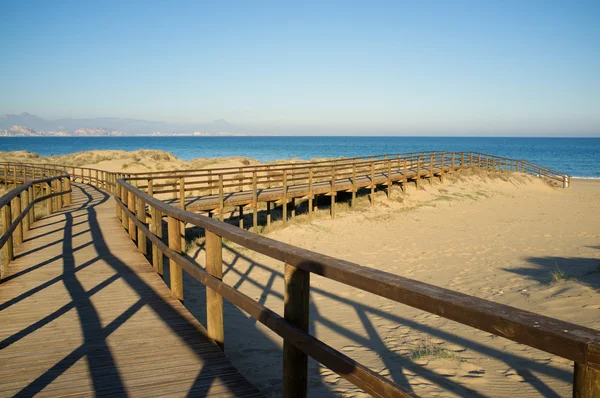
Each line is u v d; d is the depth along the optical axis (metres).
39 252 8.29
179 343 4.15
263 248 2.86
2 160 47.56
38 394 3.21
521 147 148.88
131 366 3.68
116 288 5.99
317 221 18.38
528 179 36.31
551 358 5.78
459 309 1.62
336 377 5.60
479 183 31.98
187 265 4.42
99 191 23.72
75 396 3.19
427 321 7.88
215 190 24.48
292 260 2.57
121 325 4.63
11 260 7.59
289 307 2.65
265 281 10.87
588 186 40.62
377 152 112.94
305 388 2.67
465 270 12.03
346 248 15.05
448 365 5.79
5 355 3.91
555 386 5.01
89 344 4.14
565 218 22.47
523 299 8.45
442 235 17.55
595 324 6.38
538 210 25.25
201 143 197.88
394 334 7.30
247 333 7.36
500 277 10.94
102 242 9.28
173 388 3.31
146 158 45.75
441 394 4.96
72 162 47.97
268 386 5.27
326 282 10.80
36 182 11.76
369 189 26.17
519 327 1.41
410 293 1.83
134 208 9.62
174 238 5.30
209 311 4.11
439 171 29.58
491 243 15.99
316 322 8.03
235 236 3.19
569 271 10.64
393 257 13.86
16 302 5.41
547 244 15.70
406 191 25.69
